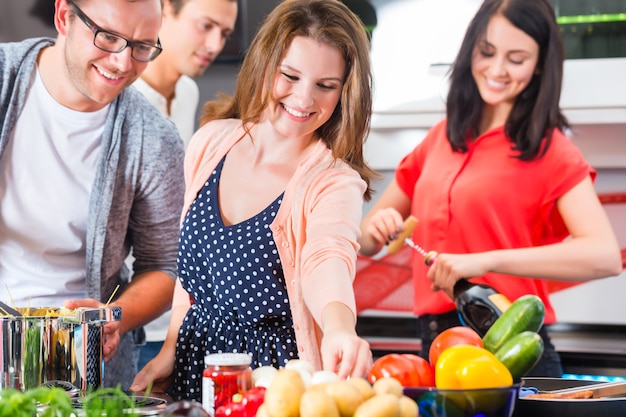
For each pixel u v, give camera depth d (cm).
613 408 115
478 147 257
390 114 283
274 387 99
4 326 134
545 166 251
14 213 204
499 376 106
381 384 101
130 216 212
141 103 209
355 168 166
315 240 149
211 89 296
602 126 284
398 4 280
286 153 170
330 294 139
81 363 136
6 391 102
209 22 287
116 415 102
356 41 155
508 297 254
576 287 295
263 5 286
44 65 200
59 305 209
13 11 295
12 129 201
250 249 165
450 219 257
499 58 249
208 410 109
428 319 262
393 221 262
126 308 196
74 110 201
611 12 266
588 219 249
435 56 279
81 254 212
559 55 248
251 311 166
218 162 174
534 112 249
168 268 214
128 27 185
